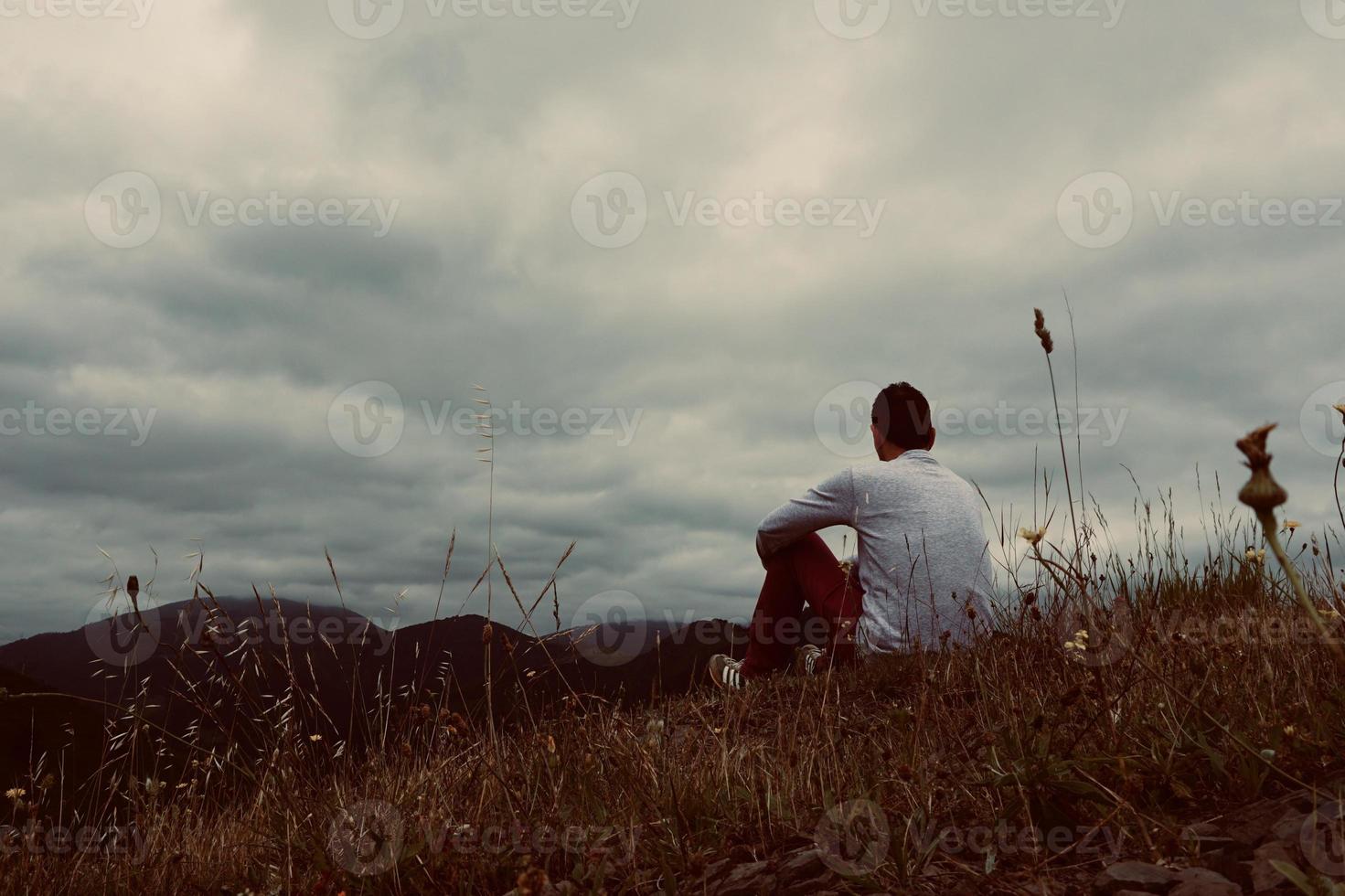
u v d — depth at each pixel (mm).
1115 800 1546
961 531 3602
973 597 3369
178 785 2494
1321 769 1547
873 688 3109
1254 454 730
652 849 1902
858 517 3781
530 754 2322
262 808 2336
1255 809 1455
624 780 2244
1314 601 2754
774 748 2484
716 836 1944
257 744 2326
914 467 3816
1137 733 1848
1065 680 2230
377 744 2342
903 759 2035
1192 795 1617
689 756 2406
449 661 2482
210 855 2430
